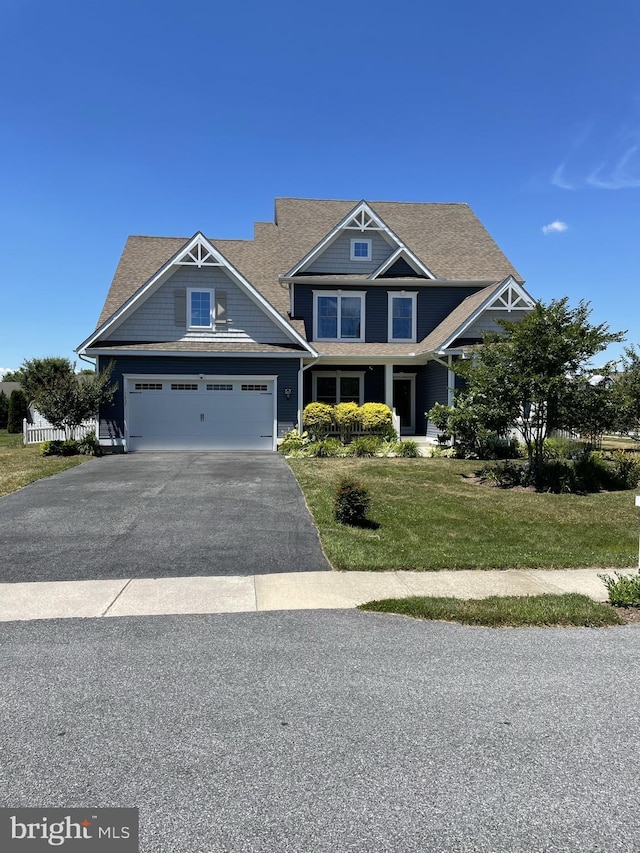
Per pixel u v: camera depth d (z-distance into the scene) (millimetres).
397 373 22922
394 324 22234
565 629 5359
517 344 13023
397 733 3473
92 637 5027
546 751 3301
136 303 18719
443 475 13789
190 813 2756
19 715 3670
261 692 3996
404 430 23266
